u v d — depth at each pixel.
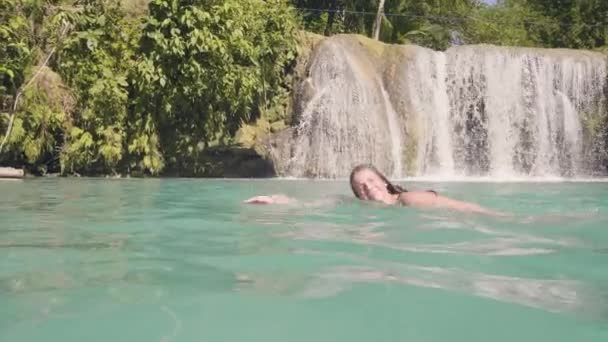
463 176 14.55
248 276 2.66
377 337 1.88
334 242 3.55
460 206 5.20
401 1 29.55
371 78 14.35
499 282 2.58
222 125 12.55
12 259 3.01
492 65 15.37
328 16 28.20
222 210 5.19
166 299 2.27
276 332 1.91
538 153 15.42
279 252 3.23
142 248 3.35
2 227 4.14
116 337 1.84
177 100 12.10
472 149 15.01
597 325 2.00
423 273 2.74
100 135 11.48
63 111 11.14
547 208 5.96
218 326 1.96
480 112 15.20
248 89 12.63
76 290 2.39
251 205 5.61
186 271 2.75
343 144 13.59
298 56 14.17
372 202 5.59
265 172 12.98
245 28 12.98
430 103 14.71
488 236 3.82
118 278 2.60
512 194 8.17
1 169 10.02
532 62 15.61
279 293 2.36
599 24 27.22
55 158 11.42
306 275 2.68
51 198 6.37
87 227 4.16
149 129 11.89
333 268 2.83
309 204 5.55
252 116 13.32
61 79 11.30
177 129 12.32
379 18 27.30
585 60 15.92
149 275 2.67
